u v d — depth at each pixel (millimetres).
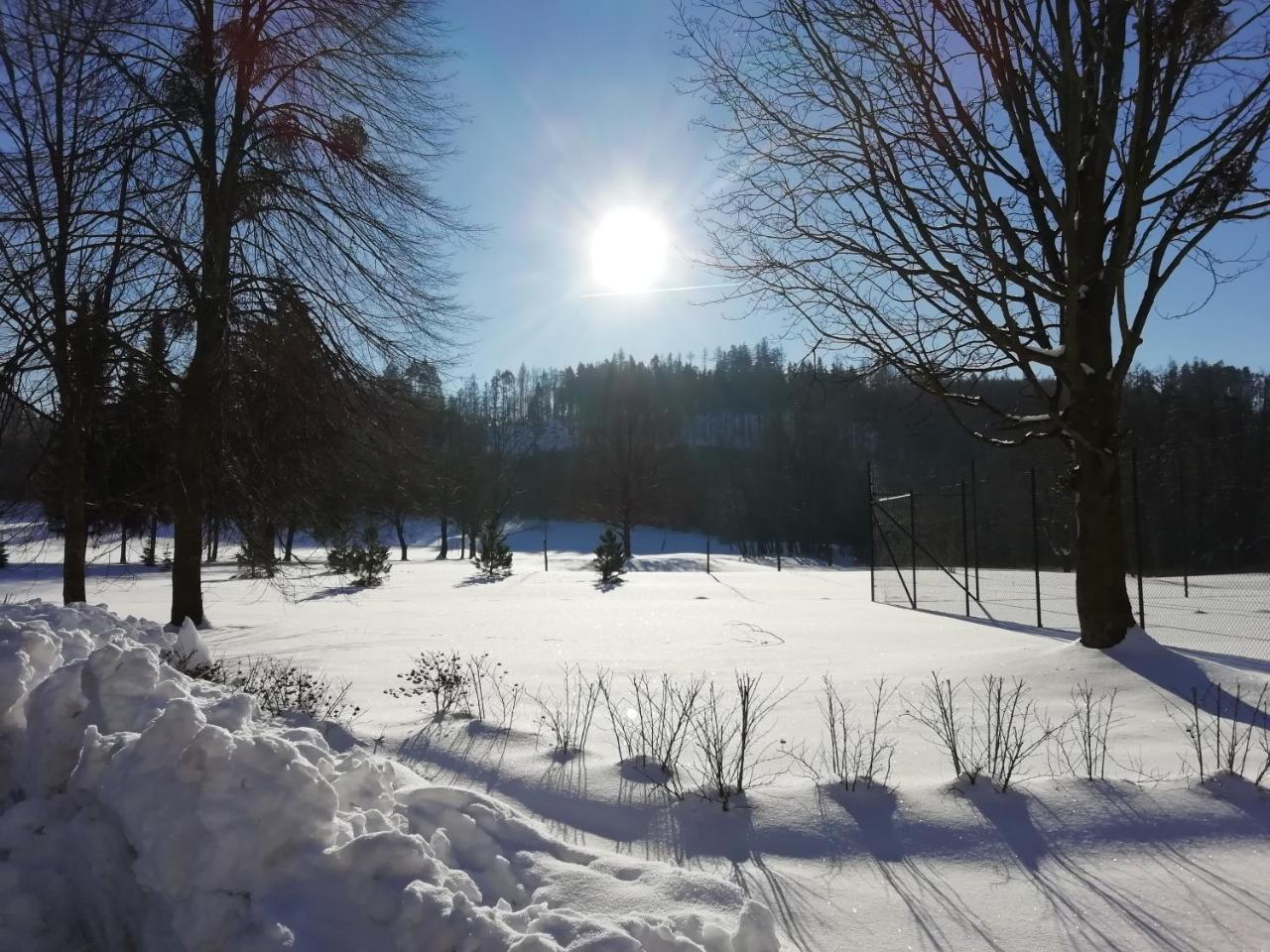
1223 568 26312
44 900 3211
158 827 2797
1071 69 7699
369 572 26719
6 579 28141
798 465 65188
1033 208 9203
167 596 21719
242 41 13141
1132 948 3135
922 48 8023
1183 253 8461
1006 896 3551
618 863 3508
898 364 8930
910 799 4477
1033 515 14195
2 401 11469
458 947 2428
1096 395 8867
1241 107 8180
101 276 11906
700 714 6637
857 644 11828
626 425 60781
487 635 13320
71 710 3768
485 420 59344
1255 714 6129
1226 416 36219
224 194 13242
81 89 11836
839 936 3232
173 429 13578
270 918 2592
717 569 44438
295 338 13297
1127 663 7930
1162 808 4336
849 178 8844
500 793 4746
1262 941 3168
